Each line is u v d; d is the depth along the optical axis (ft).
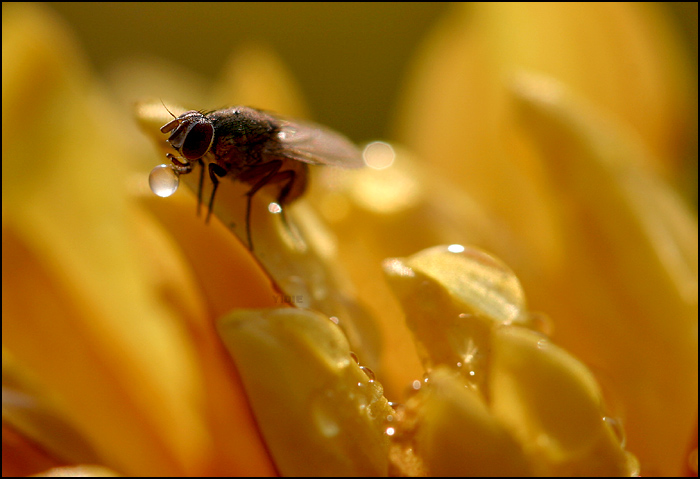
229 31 0.41
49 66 0.32
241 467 0.28
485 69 0.33
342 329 0.27
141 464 0.30
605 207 0.29
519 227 0.32
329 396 0.25
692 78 0.36
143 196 0.27
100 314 0.31
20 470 0.28
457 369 0.25
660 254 0.28
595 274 0.29
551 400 0.25
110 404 0.30
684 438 0.28
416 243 0.29
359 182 0.30
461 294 0.26
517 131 0.30
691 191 0.33
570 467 0.25
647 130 0.33
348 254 0.29
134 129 0.35
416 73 0.35
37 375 0.30
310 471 0.25
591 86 0.33
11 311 0.30
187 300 0.29
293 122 0.28
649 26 0.33
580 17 0.33
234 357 0.25
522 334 0.25
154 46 0.41
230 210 0.27
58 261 0.31
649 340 0.28
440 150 0.34
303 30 0.40
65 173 0.31
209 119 0.27
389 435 0.25
